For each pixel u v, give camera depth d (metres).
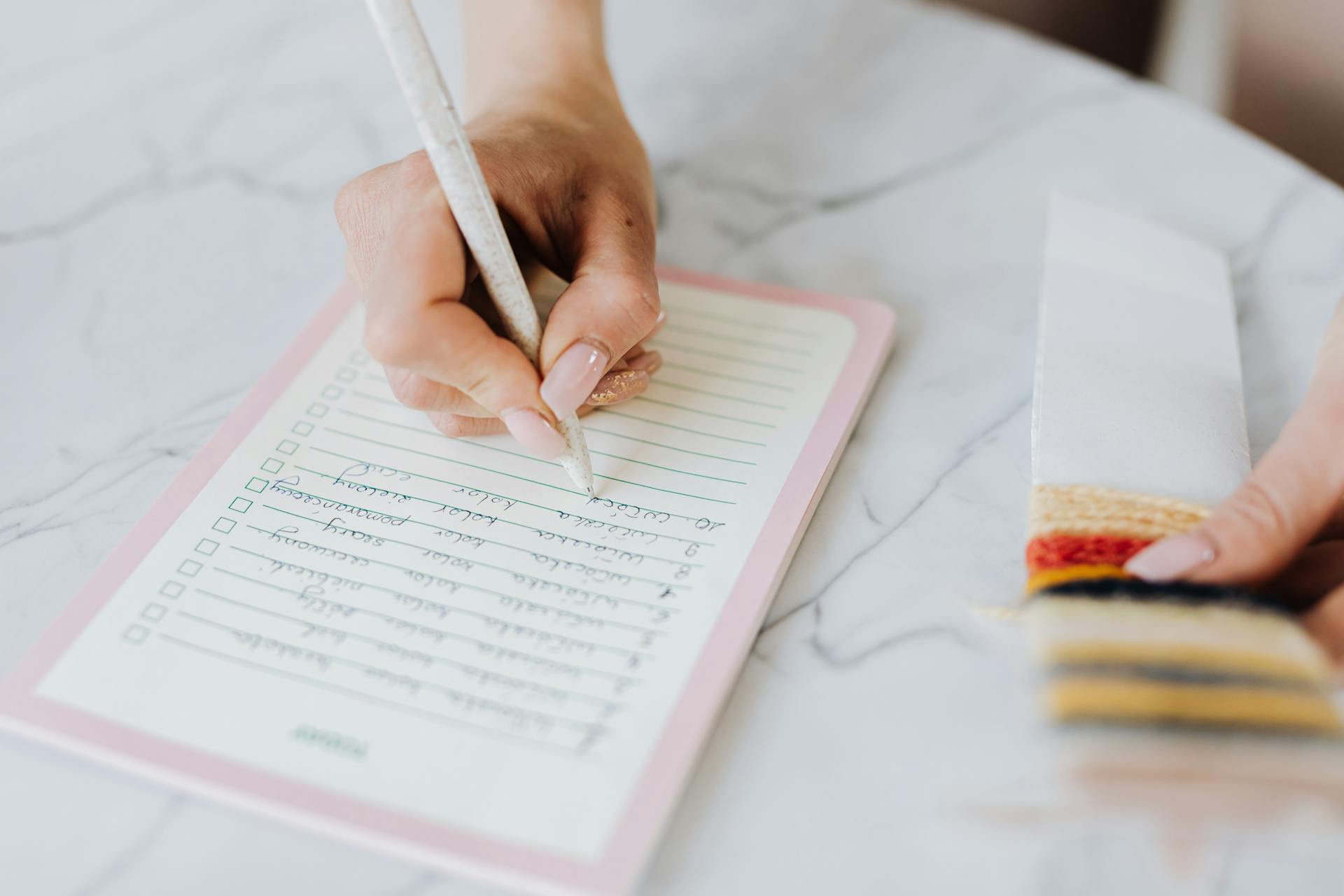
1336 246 0.52
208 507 0.45
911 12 0.62
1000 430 0.47
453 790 0.39
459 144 0.40
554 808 0.39
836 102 0.59
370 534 0.44
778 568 0.43
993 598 0.43
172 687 0.41
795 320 0.50
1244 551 0.41
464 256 0.43
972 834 0.39
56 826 0.40
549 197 0.47
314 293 0.52
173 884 0.39
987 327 0.50
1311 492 0.42
